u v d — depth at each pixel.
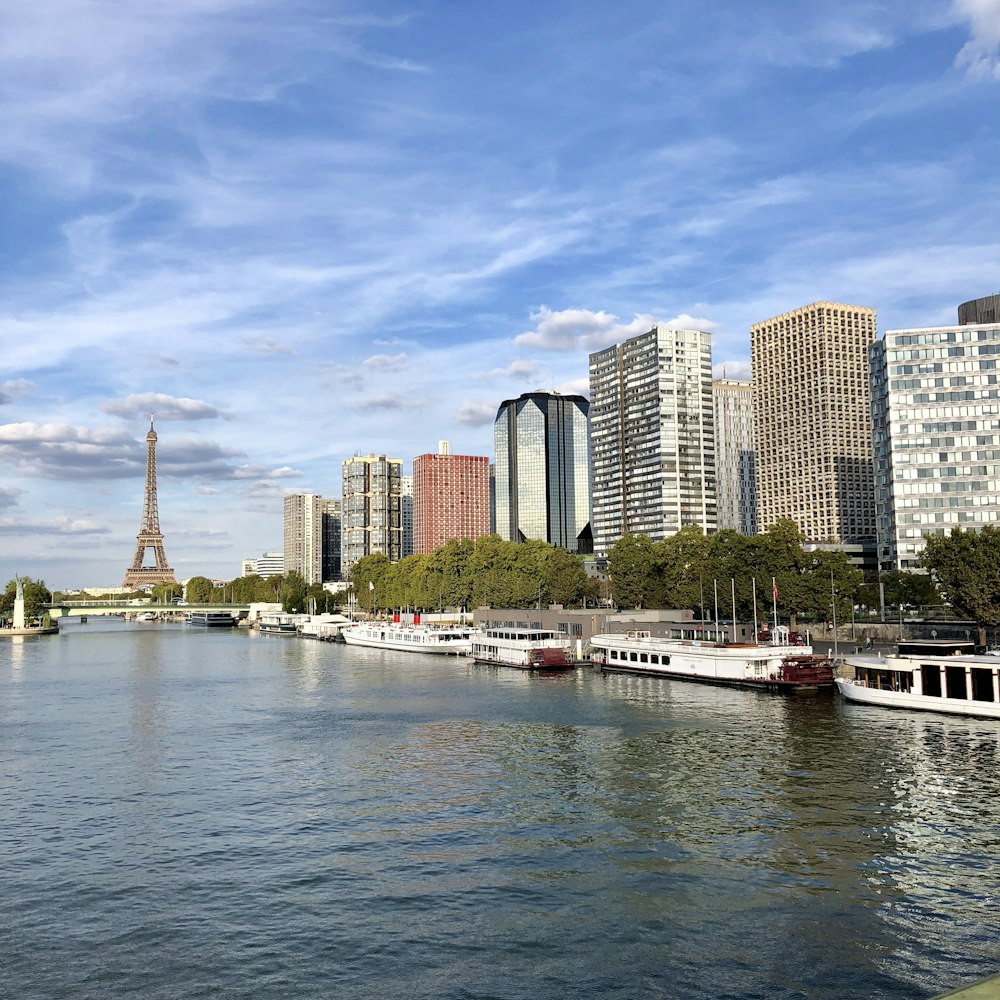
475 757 96.94
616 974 46.12
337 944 50.38
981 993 22.16
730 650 149.38
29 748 106.81
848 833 67.06
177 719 128.62
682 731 108.12
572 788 82.12
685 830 68.62
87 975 47.44
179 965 48.31
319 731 116.06
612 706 130.38
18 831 72.06
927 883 57.25
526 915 53.59
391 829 70.94
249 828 72.00
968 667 116.19
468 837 68.44
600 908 54.34
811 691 138.50
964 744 97.00
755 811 73.06
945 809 72.44
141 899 57.44
